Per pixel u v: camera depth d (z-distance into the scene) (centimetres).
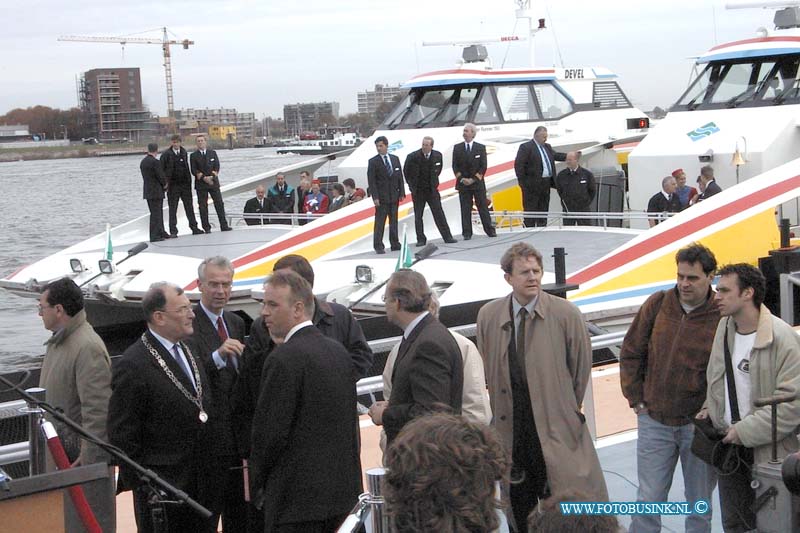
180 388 528
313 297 492
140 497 526
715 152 1466
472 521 253
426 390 484
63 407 581
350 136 5541
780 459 479
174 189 1719
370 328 1032
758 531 469
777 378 480
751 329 491
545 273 1209
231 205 4256
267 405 471
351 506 485
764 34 1540
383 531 380
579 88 1856
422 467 254
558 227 1524
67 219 4331
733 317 497
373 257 1401
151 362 524
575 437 532
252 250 1478
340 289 1255
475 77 1745
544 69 1806
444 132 1734
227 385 559
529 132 1772
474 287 1197
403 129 1789
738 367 495
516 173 1547
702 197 1409
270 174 1914
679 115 1580
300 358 471
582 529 288
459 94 1769
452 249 1398
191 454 534
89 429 571
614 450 703
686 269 523
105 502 476
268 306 482
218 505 553
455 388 496
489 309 548
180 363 538
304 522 472
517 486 549
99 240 1673
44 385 588
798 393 471
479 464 257
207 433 540
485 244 1420
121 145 16825
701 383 529
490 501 259
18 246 3331
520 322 538
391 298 504
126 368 521
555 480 519
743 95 1539
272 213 1819
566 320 534
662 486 546
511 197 1627
